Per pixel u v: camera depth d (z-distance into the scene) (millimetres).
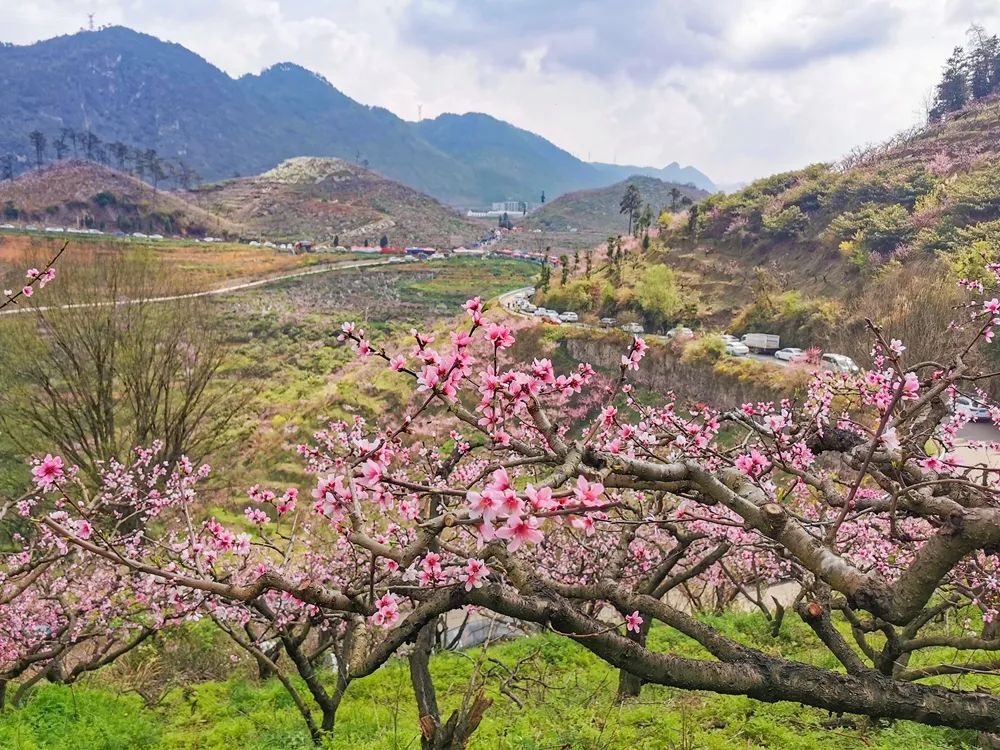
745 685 3359
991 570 6535
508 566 3902
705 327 56844
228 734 8586
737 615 12719
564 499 2992
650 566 10227
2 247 52906
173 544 7129
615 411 4391
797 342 45594
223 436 24344
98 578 9906
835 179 71000
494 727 7738
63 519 6648
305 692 10281
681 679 3426
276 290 73938
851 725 7066
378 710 9070
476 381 3820
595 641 3568
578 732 7180
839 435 4906
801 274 61844
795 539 3373
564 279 67500
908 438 4414
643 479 3541
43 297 19234
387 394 29016
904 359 17922
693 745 6664
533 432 6043
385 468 3771
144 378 20062
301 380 38469
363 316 62281
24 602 9445
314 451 6848
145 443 20047
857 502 4605
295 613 7176
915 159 71938
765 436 4961
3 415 18406
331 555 10273
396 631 4016
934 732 6418
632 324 52625
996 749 4895
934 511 3623
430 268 102250
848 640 10758
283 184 191000
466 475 7879
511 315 49312
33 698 9102
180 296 22797
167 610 8844
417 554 3340
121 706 9430
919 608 2965
